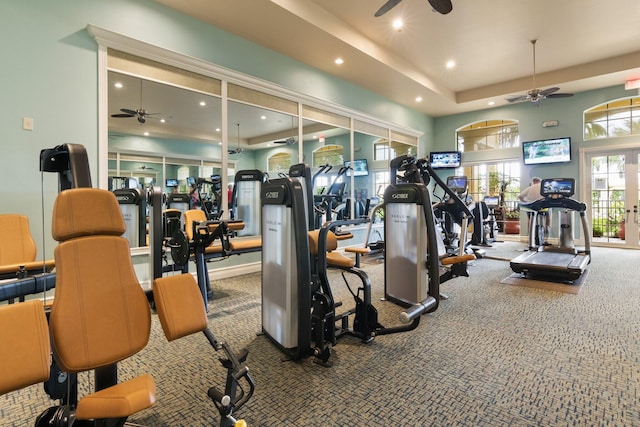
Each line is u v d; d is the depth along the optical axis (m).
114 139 4.09
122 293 1.43
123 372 2.21
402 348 2.53
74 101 3.44
